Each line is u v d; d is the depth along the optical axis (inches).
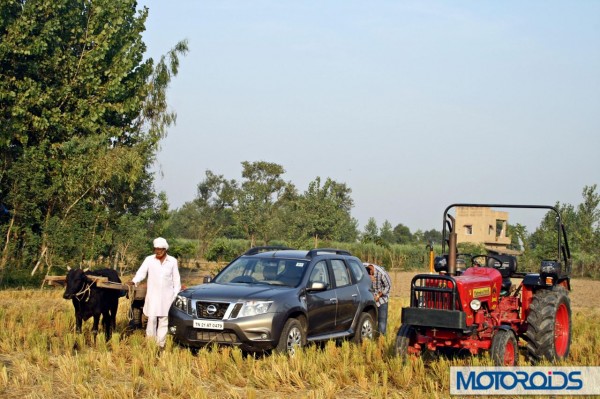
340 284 525.3
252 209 1966.0
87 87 1223.5
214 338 442.6
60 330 516.7
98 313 488.4
